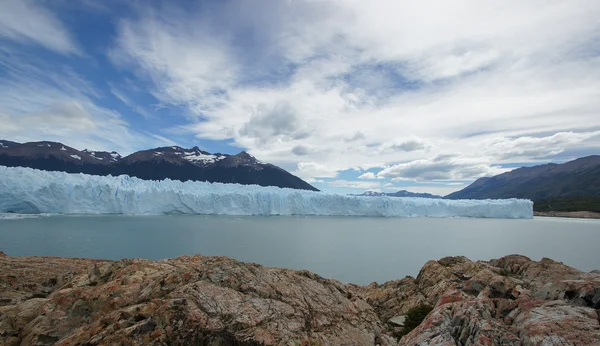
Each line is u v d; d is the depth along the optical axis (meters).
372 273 39.69
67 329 9.75
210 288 9.30
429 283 14.33
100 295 10.73
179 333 7.77
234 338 7.86
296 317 9.26
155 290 10.04
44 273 18.69
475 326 7.70
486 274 11.45
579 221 121.25
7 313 11.06
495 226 101.94
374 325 10.86
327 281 12.80
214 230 75.25
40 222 70.50
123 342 7.66
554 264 12.72
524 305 8.51
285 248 55.81
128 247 51.56
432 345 7.73
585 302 8.06
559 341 6.40
